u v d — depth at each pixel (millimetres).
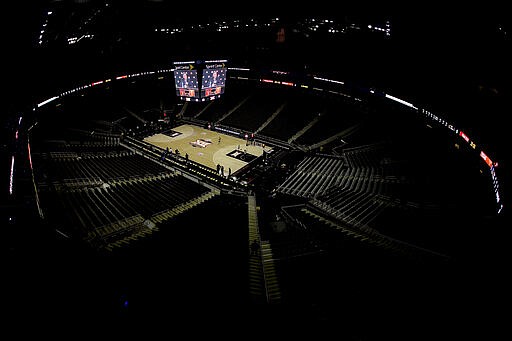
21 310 9148
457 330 9547
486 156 19844
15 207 16016
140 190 25281
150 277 12773
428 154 27656
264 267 14719
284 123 42531
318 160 33531
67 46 43344
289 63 49562
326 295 12141
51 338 8133
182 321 9898
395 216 19484
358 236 17969
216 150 36281
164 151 35281
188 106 49656
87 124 41781
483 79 24938
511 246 13484
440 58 30500
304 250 16391
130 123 43844
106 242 16609
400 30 36625
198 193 25953
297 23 47406
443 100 28703
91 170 28031
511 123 21500
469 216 17172
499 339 9086
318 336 9633
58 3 40438
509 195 16109
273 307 11398
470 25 26594
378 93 37781
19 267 11453
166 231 18562
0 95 33719
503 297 10836
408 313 10602
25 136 27594
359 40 42375
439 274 12922
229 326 9984
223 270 14125
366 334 9680
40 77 39281
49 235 14445
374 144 34000
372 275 13398
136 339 8609
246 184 28219
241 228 19703
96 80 45719
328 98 45031
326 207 22703
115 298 10234
